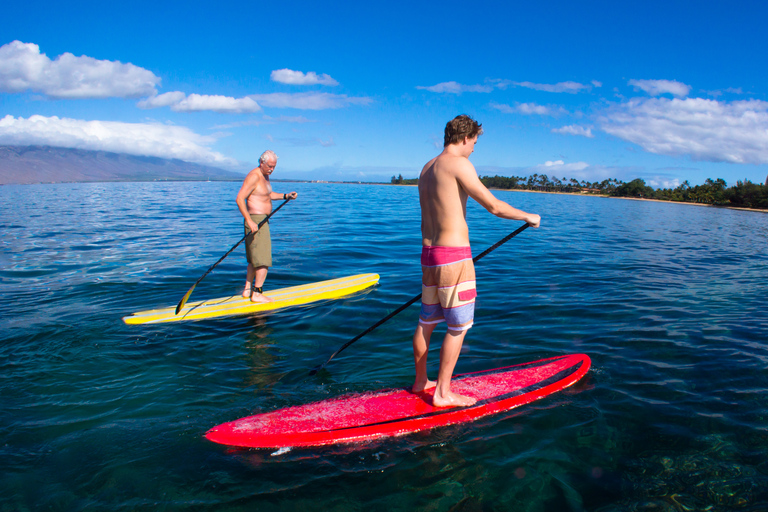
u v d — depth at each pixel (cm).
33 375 294
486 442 219
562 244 988
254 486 187
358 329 399
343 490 185
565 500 178
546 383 278
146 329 394
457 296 231
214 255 763
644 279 609
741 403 252
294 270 665
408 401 257
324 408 250
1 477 190
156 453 209
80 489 184
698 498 177
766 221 2336
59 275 608
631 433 224
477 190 219
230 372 306
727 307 462
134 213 1565
